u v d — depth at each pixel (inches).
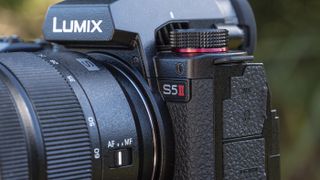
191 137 66.9
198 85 66.9
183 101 66.9
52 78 63.7
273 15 133.9
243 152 69.7
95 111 64.0
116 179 64.7
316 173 129.0
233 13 77.0
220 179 68.4
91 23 69.5
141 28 69.1
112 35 68.4
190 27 71.9
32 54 66.9
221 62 67.7
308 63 130.8
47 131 61.4
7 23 137.9
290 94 128.9
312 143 127.4
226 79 68.2
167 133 67.2
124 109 65.6
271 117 71.8
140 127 66.0
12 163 59.6
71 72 65.2
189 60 66.5
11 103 60.6
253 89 69.9
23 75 62.9
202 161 67.4
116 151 64.5
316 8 133.3
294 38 131.7
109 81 66.3
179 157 67.5
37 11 137.1
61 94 63.1
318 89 128.3
